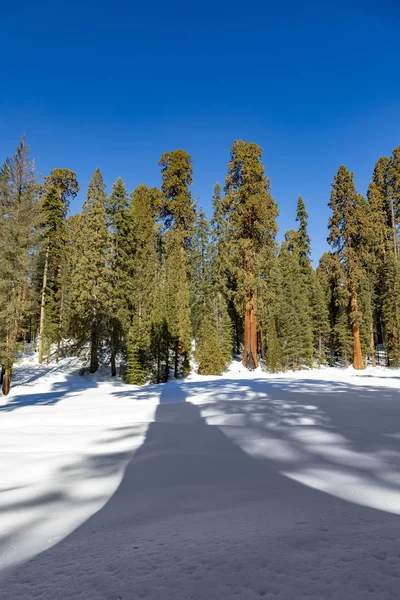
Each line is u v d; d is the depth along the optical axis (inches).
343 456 150.9
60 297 1246.9
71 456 174.2
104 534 83.6
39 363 1048.8
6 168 764.0
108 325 956.6
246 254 1082.1
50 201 1162.0
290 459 150.9
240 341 1739.7
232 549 66.2
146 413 310.0
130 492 119.2
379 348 1724.9
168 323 1029.2
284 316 1293.1
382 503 95.2
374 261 1295.5
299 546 66.2
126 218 1056.8
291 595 49.4
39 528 90.3
